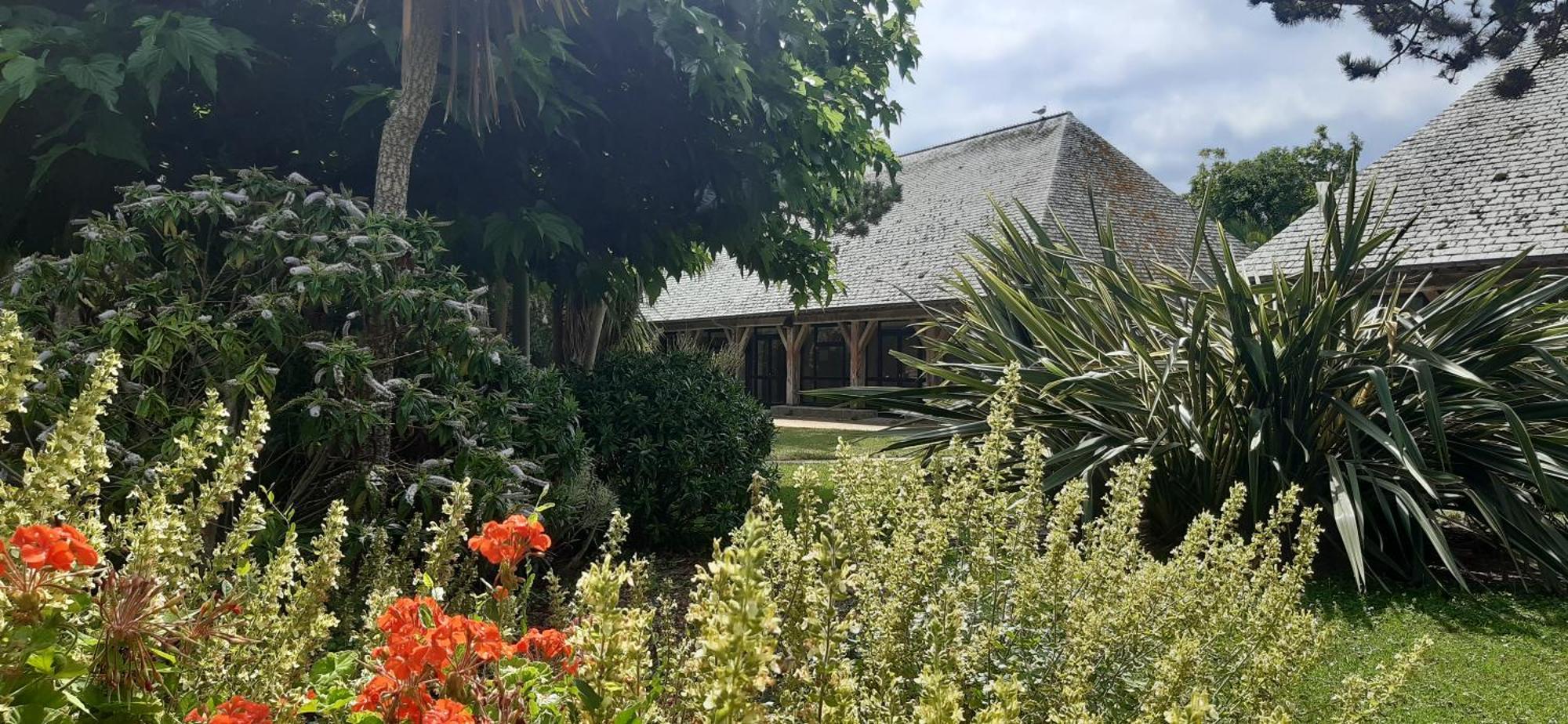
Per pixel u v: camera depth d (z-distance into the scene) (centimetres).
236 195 406
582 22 589
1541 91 1423
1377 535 530
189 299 389
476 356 428
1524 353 537
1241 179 3659
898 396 642
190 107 571
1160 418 559
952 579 271
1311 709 305
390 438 439
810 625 165
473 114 523
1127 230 1947
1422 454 551
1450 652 391
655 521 573
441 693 152
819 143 720
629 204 683
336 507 180
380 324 419
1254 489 496
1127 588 254
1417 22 876
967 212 2136
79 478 167
